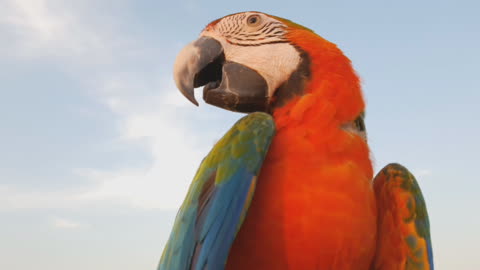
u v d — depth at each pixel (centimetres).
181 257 56
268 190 56
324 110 59
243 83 65
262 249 56
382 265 60
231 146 57
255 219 56
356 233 56
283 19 67
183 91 68
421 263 58
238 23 68
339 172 56
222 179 56
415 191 60
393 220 60
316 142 57
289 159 57
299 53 63
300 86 62
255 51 65
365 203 57
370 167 59
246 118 59
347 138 58
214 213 55
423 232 59
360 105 61
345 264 56
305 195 56
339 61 62
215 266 54
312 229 55
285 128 59
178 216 59
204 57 68
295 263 55
